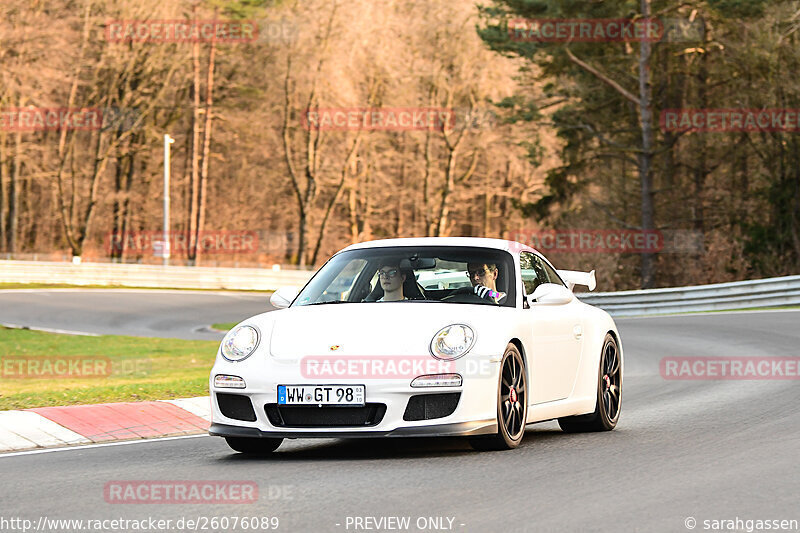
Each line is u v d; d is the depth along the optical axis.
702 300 84.75
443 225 194.00
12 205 185.88
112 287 133.50
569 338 24.94
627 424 27.55
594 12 121.75
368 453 22.25
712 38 128.38
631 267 137.00
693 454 21.17
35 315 96.75
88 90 181.75
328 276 24.52
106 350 68.12
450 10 179.12
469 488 17.47
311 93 177.62
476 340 21.19
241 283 142.00
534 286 24.94
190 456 22.58
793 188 123.44
